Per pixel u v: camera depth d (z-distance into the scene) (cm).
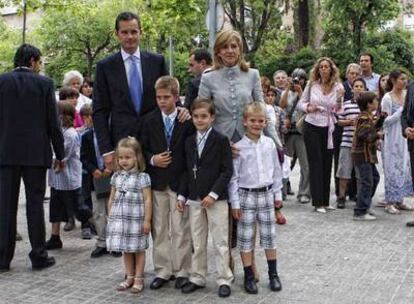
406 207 909
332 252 673
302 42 1888
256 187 545
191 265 558
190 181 538
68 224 812
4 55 2741
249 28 2084
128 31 556
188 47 2202
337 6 1605
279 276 589
